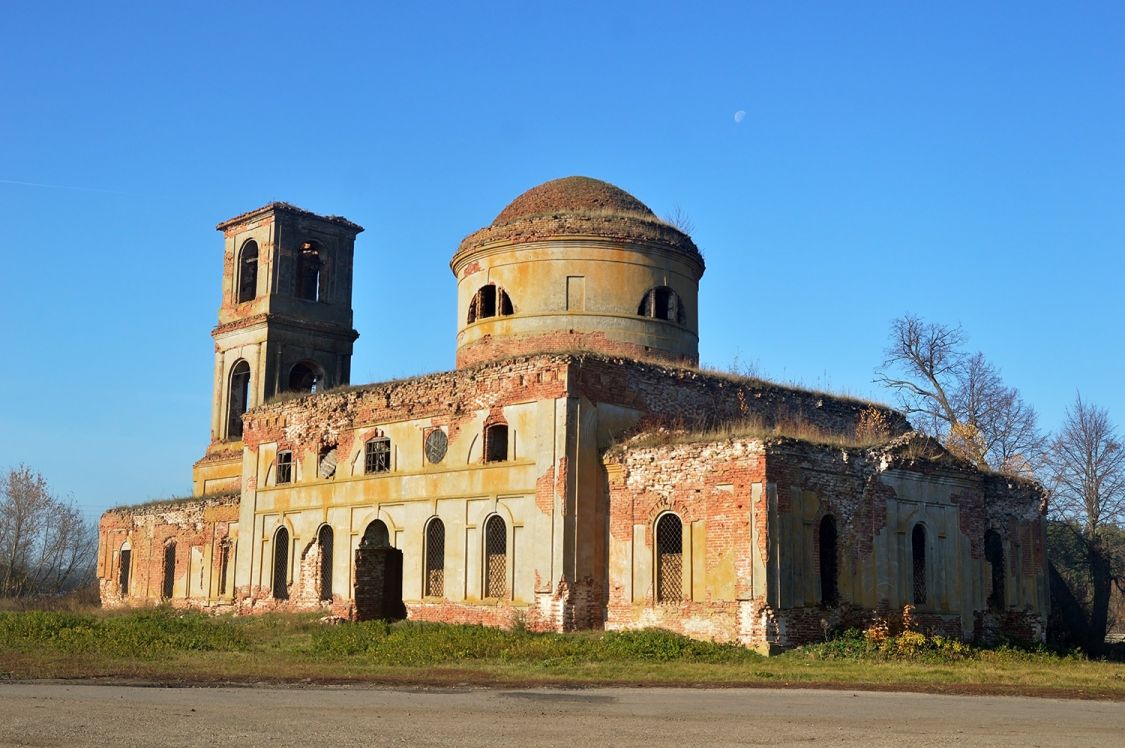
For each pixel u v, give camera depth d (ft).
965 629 106.63
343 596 120.78
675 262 127.75
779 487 91.15
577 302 122.52
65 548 251.39
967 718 53.47
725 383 116.37
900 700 61.21
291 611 127.03
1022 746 45.11
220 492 154.71
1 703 56.39
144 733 46.73
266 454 135.54
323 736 46.09
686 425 111.65
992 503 116.67
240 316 162.61
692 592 93.91
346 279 167.32
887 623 97.45
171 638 98.07
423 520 113.80
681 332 127.34
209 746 43.62
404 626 103.55
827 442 97.35
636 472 100.27
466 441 111.24
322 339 162.71
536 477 103.45
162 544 161.17
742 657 84.84
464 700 59.36
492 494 107.55
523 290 123.75
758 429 97.66
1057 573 148.25
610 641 89.51
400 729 48.14
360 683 68.49
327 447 127.85
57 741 44.86
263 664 79.77
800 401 124.47
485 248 126.41
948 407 183.21
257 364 157.17
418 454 116.06
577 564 100.58
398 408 119.34
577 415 102.83
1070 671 82.12
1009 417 188.96
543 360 104.83
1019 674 77.05
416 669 76.89
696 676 72.84
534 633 97.91
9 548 239.30
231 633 105.60
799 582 91.40
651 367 110.01
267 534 132.98
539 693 63.41
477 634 94.63
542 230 123.65
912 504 103.86
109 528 175.01
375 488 119.85
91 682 68.23
